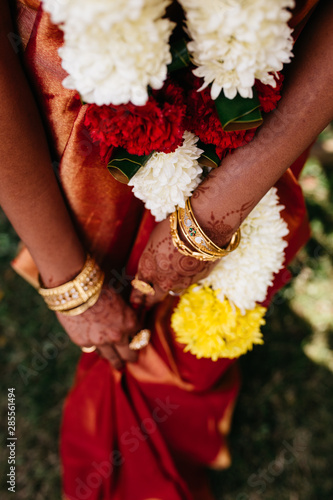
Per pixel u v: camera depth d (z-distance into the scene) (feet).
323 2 2.07
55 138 2.60
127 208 3.08
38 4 1.97
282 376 6.00
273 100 2.06
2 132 2.16
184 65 1.96
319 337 6.21
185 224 2.52
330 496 5.33
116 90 1.84
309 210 7.13
